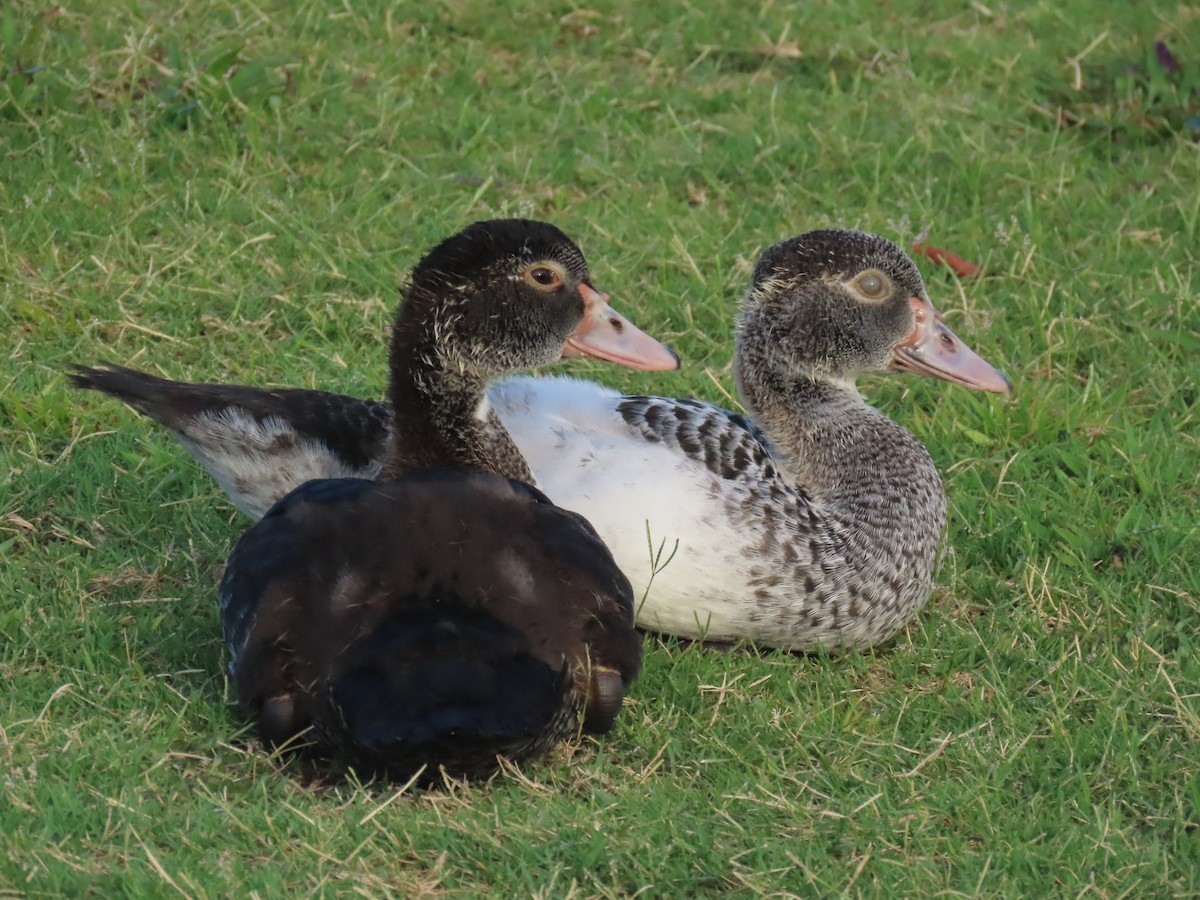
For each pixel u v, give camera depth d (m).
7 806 7.47
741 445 9.64
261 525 8.31
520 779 8.06
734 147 15.64
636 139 15.77
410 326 9.52
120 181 13.91
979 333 13.12
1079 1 18.78
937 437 12.02
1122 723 8.77
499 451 9.55
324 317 12.87
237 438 9.59
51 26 15.62
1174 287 13.70
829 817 8.01
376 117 15.52
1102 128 16.41
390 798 7.71
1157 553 10.44
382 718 7.50
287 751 8.09
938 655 9.71
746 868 7.54
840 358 10.17
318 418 9.71
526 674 7.76
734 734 8.69
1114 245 14.33
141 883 6.93
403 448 9.61
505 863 7.45
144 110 14.84
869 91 16.92
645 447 9.49
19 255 13.05
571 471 9.41
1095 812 8.09
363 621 7.85
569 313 9.82
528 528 8.28
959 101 16.73
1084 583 10.34
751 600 9.34
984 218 14.89
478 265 9.49
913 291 10.39
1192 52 17.42
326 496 8.32
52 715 8.34
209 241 13.46
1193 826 8.10
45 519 10.51
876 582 9.59
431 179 14.72
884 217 14.64
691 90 16.75
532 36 17.36
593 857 7.48
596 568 8.27
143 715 8.30
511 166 15.08
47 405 11.45
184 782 7.82
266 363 12.32
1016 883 7.52
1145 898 7.52
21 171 13.95
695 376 12.51
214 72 15.24
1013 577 10.52
